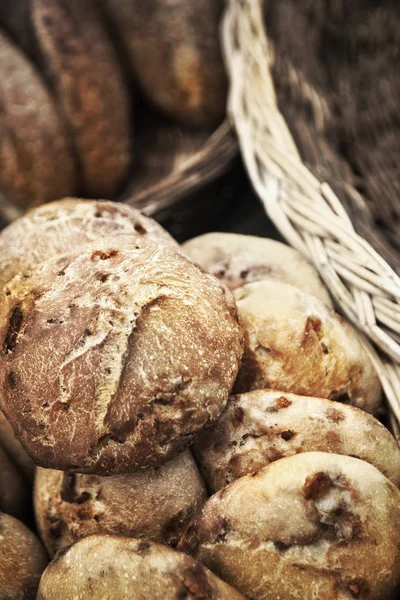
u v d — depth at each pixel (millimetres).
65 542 531
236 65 757
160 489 517
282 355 546
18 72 792
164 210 788
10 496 566
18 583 519
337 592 479
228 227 887
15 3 824
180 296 510
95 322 503
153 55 883
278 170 665
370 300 586
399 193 708
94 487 522
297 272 609
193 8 855
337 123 756
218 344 506
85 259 539
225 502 492
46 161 805
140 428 493
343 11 853
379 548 485
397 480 521
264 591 479
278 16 794
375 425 523
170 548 476
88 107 816
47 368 506
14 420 513
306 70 779
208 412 500
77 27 817
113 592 463
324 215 620
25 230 587
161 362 495
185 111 921
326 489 487
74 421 498
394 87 786
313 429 516
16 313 531
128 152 891
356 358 561
